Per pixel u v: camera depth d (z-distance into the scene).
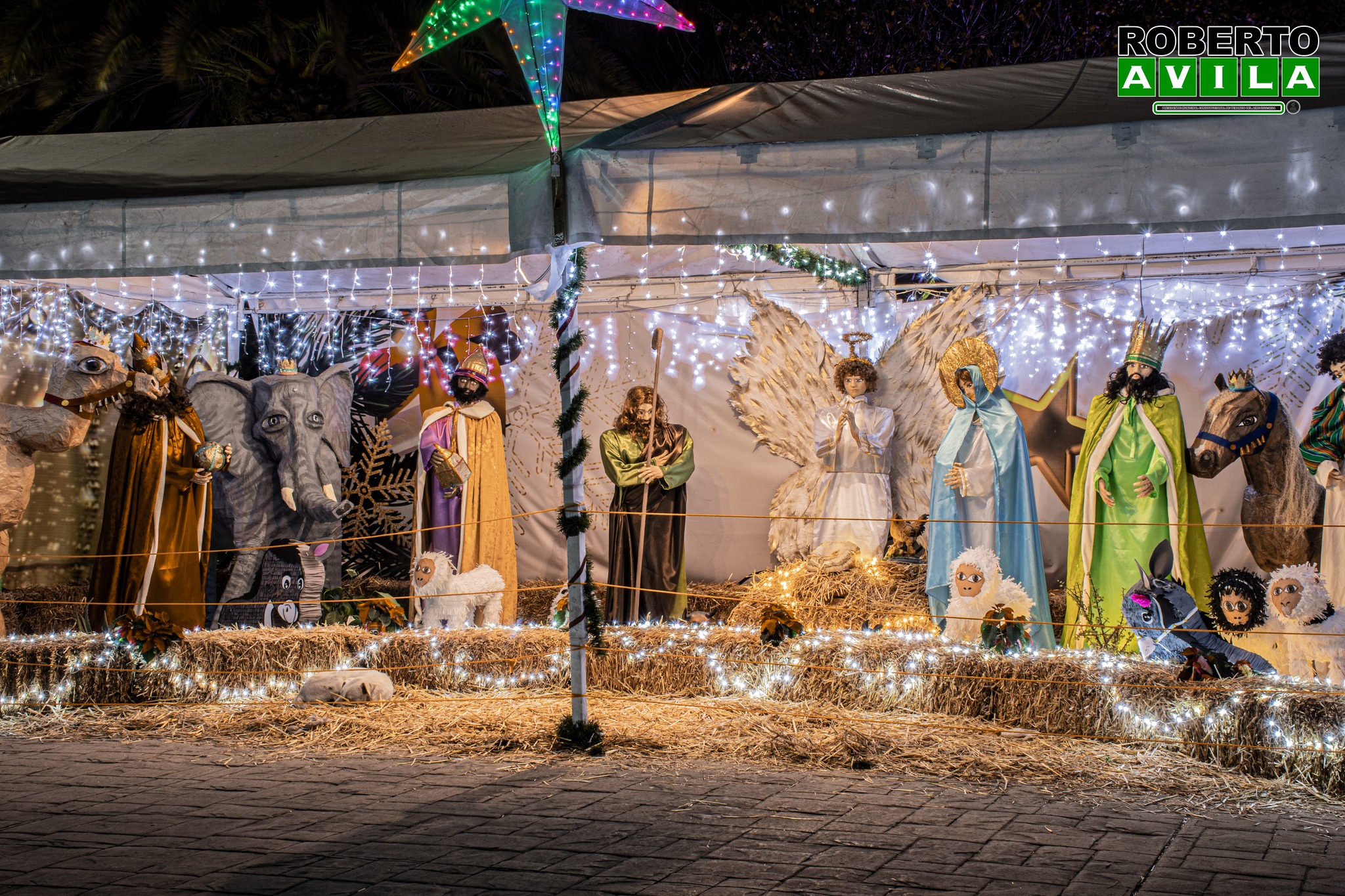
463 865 4.41
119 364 9.23
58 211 6.56
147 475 9.02
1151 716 6.27
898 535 9.30
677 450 9.97
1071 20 18.62
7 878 4.24
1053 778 5.78
